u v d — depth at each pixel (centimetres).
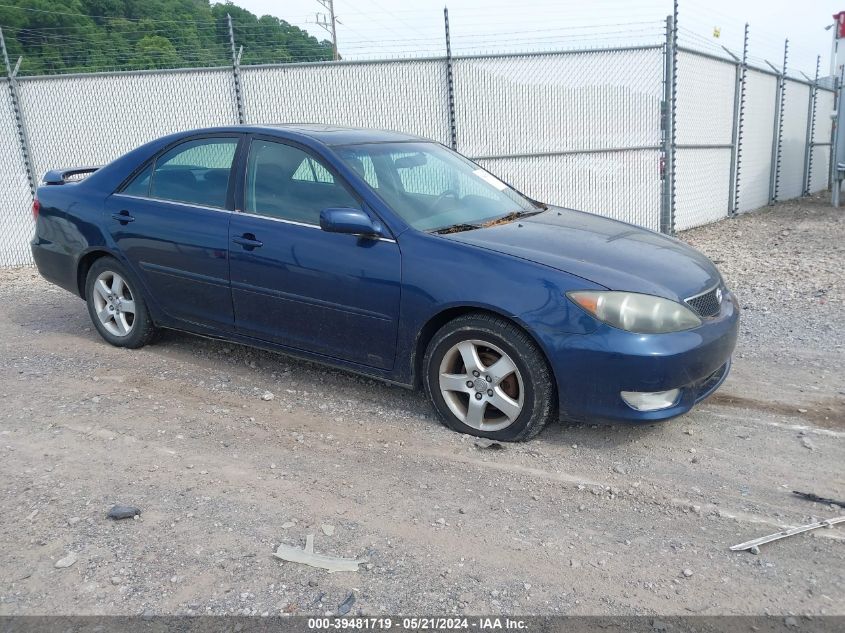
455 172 495
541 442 390
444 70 1084
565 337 357
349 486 344
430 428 407
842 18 2012
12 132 1047
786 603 262
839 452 378
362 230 400
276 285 441
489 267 377
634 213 1147
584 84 1098
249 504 327
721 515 321
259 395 457
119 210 514
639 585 273
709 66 1230
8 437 394
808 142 1855
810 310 661
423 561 287
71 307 698
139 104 1062
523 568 283
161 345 552
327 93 1080
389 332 406
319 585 271
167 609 258
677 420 420
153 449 381
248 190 462
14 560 286
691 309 371
